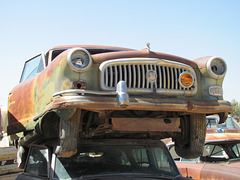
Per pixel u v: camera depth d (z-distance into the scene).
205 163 6.60
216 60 4.30
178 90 4.02
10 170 6.43
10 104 5.96
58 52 5.48
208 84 4.28
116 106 3.52
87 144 4.02
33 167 4.42
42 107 4.29
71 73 3.66
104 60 3.82
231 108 4.21
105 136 4.59
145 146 4.26
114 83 3.79
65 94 3.53
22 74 6.89
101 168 3.79
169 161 4.30
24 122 5.09
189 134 4.78
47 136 4.39
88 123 4.01
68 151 3.63
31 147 4.80
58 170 3.72
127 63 3.85
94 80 3.75
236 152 7.44
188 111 3.98
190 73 4.13
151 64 3.93
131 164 3.96
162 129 4.13
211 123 13.12
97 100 3.47
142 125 4.02
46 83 4.18
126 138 4.48
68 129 3.61
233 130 10.86
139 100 3.66
